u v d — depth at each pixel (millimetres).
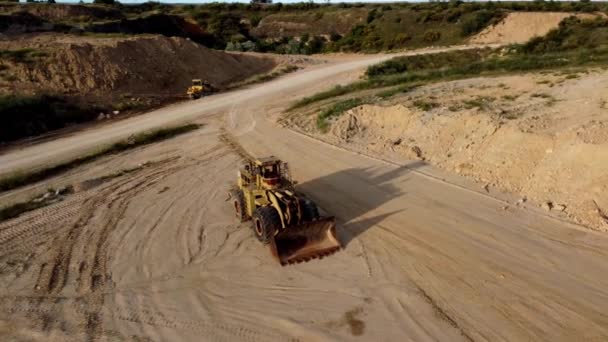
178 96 39156
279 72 52250
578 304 9148
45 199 16969
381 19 83188
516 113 18203
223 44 77250
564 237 11586
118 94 35719
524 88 22484
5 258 12531
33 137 26984
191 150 22797
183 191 17047
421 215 13523
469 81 27156
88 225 14438
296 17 92688
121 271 11555
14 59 34438
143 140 24844
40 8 58625
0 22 44469
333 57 70312
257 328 9180
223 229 13594
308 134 24125
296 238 12039
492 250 11320
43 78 33500
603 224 11719
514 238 11773
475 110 19422
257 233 12609
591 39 46125
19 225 14695
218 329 9219
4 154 23656
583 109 17031
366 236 12531
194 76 45000
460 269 10648
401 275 10602
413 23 78062
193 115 31406
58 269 11812
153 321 9562
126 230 13922
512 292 9680
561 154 14242
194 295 10398
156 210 15359
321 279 10695
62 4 61250
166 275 11258
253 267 11375
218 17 91375
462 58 47844
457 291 9867
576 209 12625
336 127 23359
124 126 28891
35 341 9094
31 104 28609
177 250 12469
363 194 15516
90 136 26656
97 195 17125
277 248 11523
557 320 8758
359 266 11094
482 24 68562
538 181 14242
